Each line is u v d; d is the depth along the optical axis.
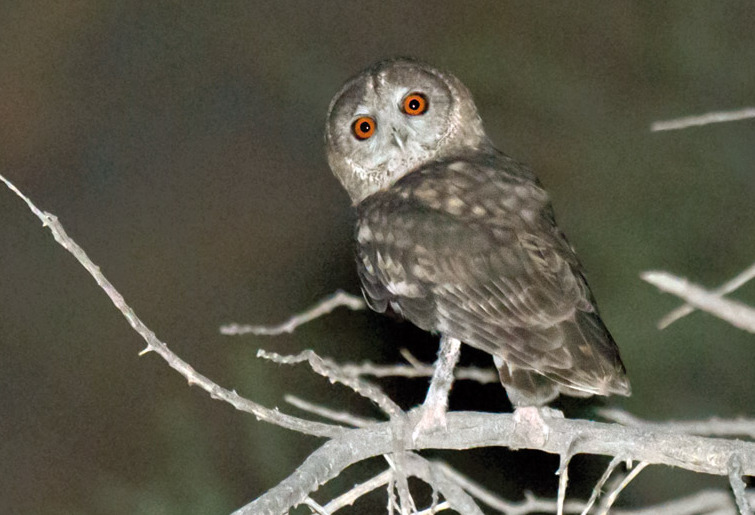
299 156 20.08
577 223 13.55
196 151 20.31
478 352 11.66
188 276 18.03
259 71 20.50
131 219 19.39
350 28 19.88
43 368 16.11
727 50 15.39
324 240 18.70
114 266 18.41
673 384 11.23
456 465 11.42
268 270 18.11
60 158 20.30
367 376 12.28
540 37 16.98
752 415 11.00
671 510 7.09
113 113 20.67
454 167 8.62
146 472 14.08
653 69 15.97
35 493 14.17
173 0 21.16
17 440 14.83
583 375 7.24
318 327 12.74
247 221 19.14
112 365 16.00
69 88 20.78
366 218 8.48
